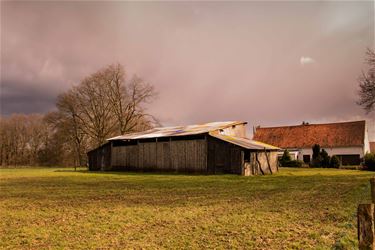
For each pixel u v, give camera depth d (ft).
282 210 41.65
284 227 32.58
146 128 215.92
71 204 49.49
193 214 39.83
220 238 29.14
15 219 38.70
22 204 50.26
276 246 26.63
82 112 220.02
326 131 205.87
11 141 311.27
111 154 157.79
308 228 31.94
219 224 34.35
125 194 60.44
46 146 295.69
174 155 133.08
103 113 218.18
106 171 153.28
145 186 74.59
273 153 127.54
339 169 152.05
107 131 217.56
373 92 120.98
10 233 31.99
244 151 117.60
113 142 157.58
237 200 51.11
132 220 36.94
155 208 44.42
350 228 31.35
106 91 215.92
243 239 28.71
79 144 238.48
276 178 94.43
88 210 43.91
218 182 83.10
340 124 206.18
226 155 118.21
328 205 44.55
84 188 72.33
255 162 118.62
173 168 132.77
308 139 206.80
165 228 33.09
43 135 299.58
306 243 27.12
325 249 25.36
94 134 221.25
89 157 167.53
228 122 150.61
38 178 107.24
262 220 35.88
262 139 222.48
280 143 213.46
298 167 176.35
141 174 122.31
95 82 215.51
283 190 63.72
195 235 30.25
